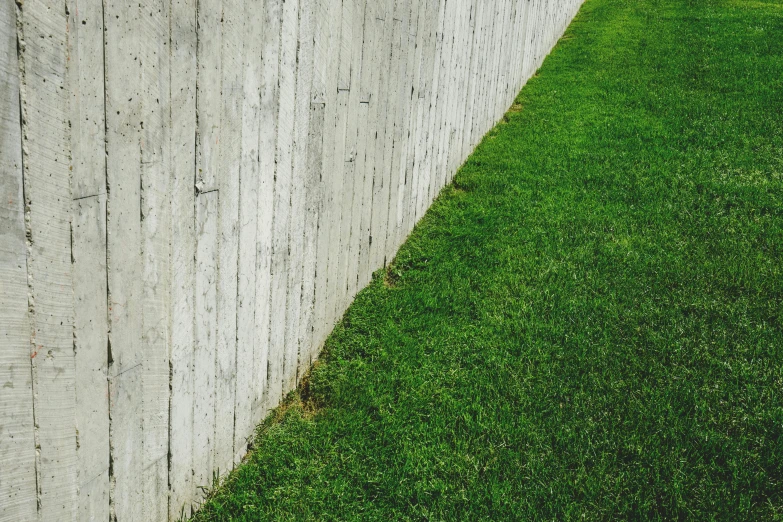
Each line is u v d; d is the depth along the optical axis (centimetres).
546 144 820
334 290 421
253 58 280
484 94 784
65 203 188
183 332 258
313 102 346
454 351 416
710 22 1524
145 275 229
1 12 159
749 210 636
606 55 1310
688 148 809
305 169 349
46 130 178
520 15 937
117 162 207
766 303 478
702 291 494
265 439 334
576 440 347
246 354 314
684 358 415
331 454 330
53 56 176
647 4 1798
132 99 210
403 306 462
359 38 396
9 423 179
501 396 379
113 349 218
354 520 295
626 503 308
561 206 643
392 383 384
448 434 350
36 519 193
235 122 274
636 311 465
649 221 616
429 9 524
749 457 337
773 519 302
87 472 213
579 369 403
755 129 867
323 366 396
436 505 306
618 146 818
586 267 528
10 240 172
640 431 354
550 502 308
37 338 185
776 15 1529
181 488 273
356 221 441
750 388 384
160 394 249
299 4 314
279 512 293
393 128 485
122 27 200
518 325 444
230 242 284
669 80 1116
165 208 235
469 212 619
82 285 200
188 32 234
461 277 507
